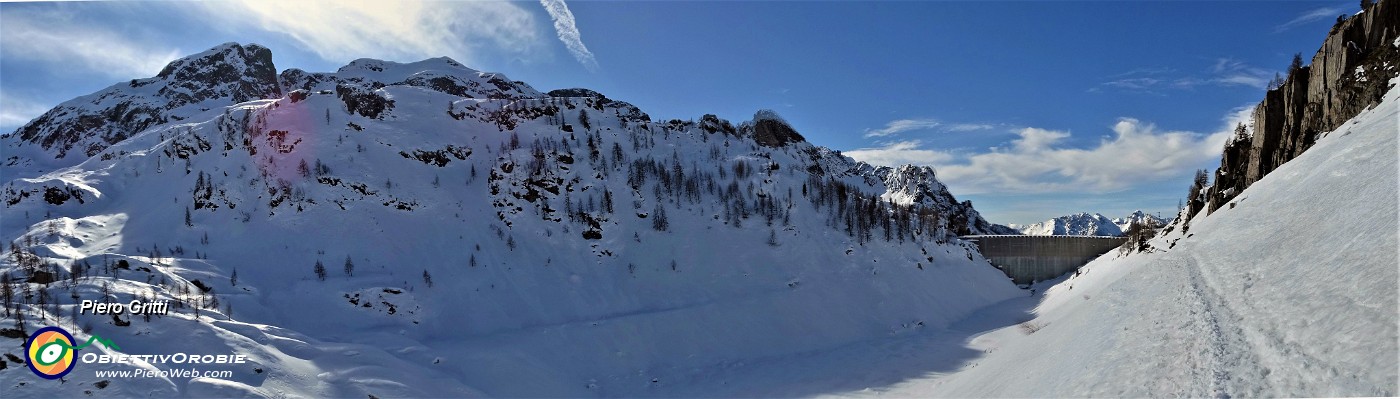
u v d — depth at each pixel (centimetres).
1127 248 14138
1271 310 5647
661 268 14712
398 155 17425
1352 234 5966
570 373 10081
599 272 14650
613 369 10481
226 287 11138
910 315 13662
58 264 10375
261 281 12050
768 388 9338
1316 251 6288
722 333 11912
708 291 13838
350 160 16588
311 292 11556
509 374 9300
